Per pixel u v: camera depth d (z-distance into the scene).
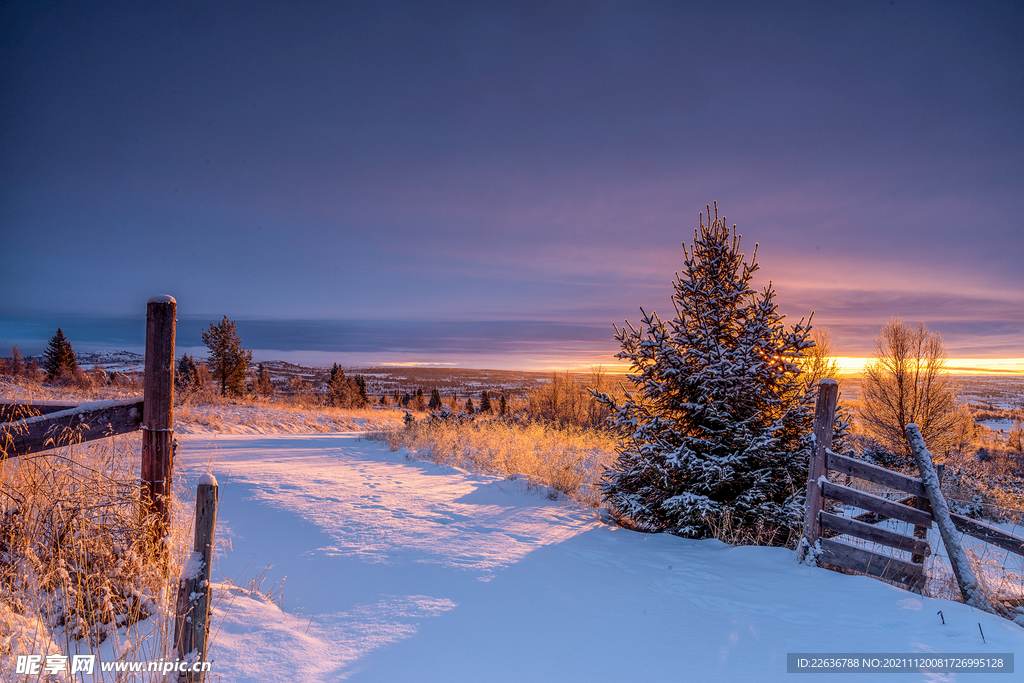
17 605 3.39
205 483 2.72
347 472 10.95
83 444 4.86
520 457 12.28
